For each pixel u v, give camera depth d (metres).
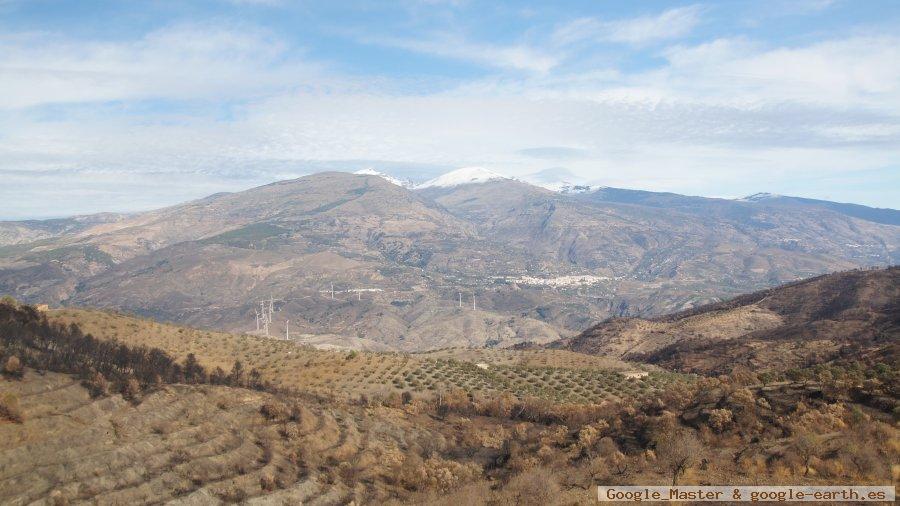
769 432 49.34
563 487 47.00
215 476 45.22
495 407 81.25
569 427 69.88
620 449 53.91
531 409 79.88
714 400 58.59
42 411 44.94
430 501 48.69
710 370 135.12
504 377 106.44
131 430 47.00
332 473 51.06
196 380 63.62
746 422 51.53
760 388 59.72
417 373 101.19
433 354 131.75
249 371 89.12
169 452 45.97
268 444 52.75
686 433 50.41
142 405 50.53
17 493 37.38
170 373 63.25
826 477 39.72
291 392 71.31
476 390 95.75
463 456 62.06
